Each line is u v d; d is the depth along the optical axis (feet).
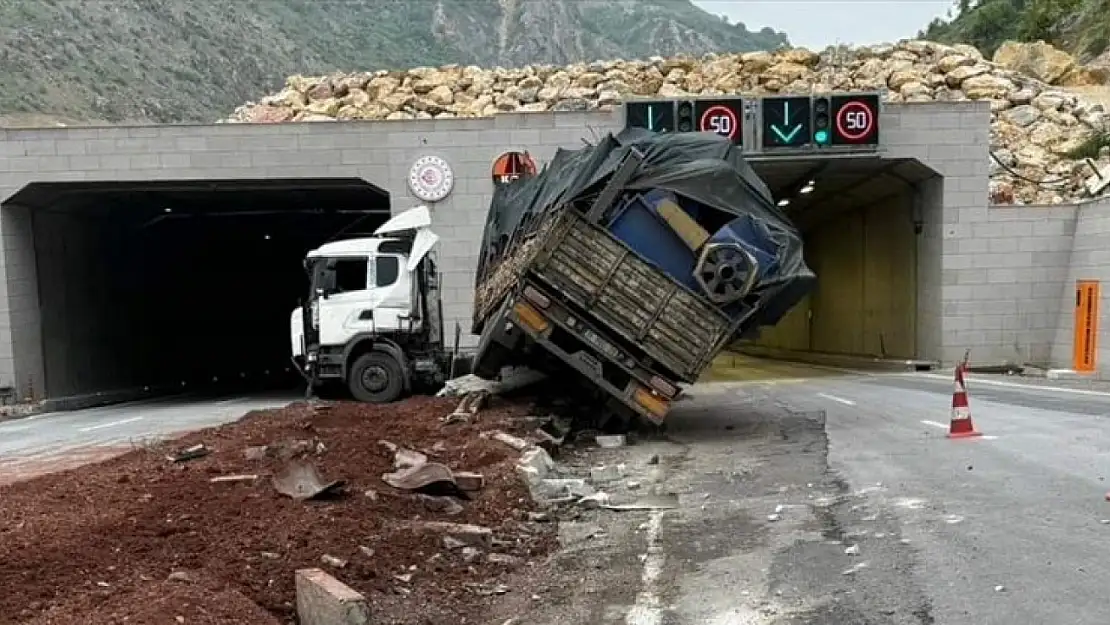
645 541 23.31
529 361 46.62
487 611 18.52
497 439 34.58
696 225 38.19
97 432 50.14
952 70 103.86
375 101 93.61
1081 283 70.03
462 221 74.23
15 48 239.09
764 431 42.01
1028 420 40.81
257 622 15.93
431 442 35.06
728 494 28.45
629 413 40.34
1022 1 202.80
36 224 78.64
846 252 114.42
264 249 122.52
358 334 56.13
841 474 30.25
